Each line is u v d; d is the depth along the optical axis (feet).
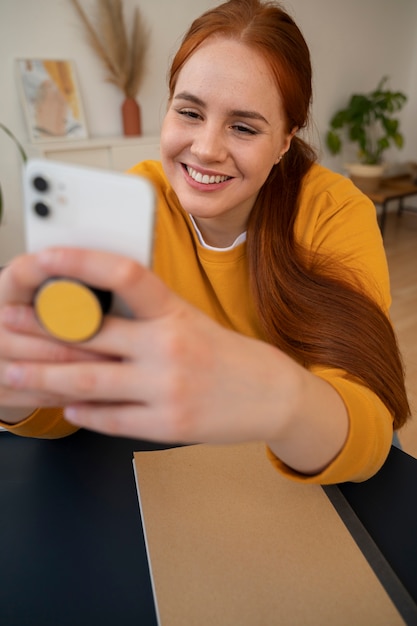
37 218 0.91
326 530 1.47
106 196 0.88
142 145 7.76
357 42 10.71
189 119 1.92
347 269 2.15
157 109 8.59
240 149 1.89
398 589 1.30
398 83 12.24
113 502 1.60
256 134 1.89
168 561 1.36
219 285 2.58
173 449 1.79
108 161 7.59
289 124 2.05
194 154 1.91
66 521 1.53
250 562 1.36
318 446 1.26
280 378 1.03
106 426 0.92
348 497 1.63
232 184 2.02
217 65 1.73
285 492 1.61
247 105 1.77
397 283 8.58
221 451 1.78
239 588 1.29
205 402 0.90
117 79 7.70
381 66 11.55
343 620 1.22
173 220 2.59
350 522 1.50
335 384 1.47
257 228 2.26
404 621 1.22
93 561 1.40
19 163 7.43
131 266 0.79
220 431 0.94
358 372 1.77
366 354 1.82
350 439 1.32
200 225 2.50
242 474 1.68
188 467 1.71
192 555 1.38
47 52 7.13
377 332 1.91
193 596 1.26
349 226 2.48
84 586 1.33
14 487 1.66
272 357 1.03
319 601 1.26
